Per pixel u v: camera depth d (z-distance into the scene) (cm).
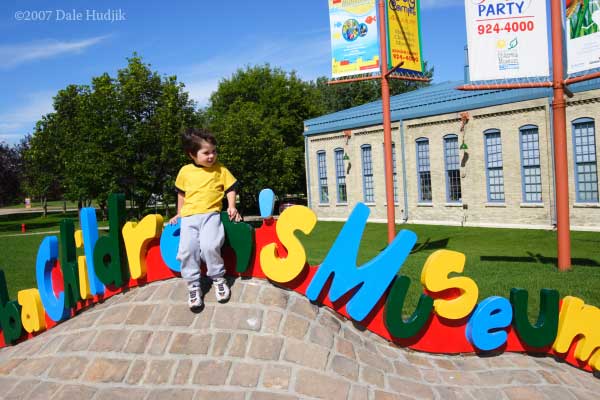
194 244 520
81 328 578
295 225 569
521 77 1113
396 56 1451
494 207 2208
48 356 546
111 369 496
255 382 459
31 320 656
